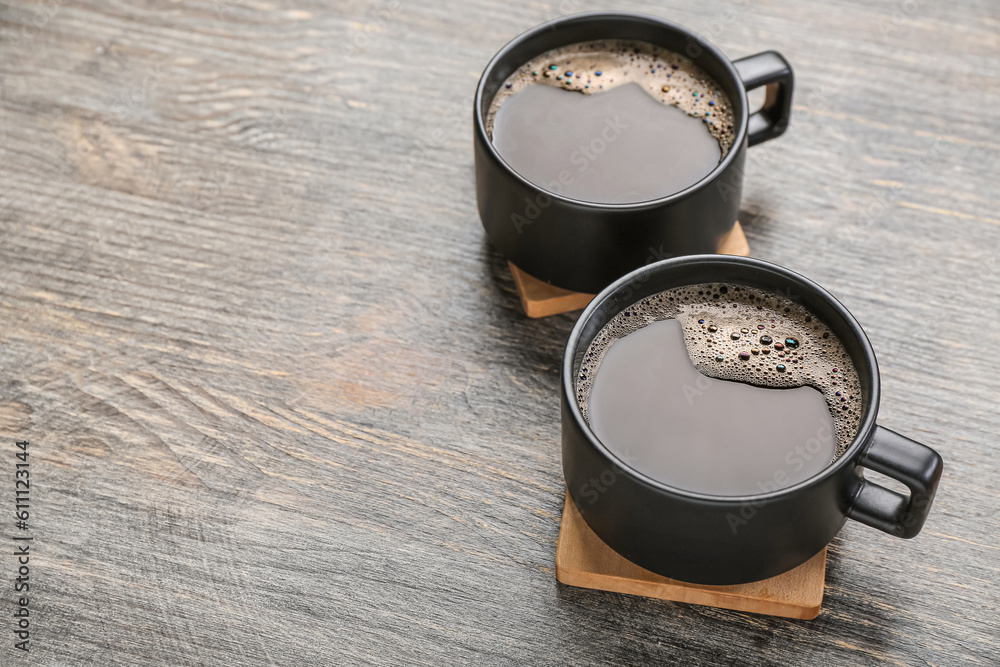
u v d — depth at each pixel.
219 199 0.73
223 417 0.67
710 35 0.78
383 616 0.63
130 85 0.77
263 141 0.75
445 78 0.77
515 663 0.62
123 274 0.71
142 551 0.64
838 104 0.75
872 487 0.61
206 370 0.68
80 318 0.70
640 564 0.61
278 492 0.65
